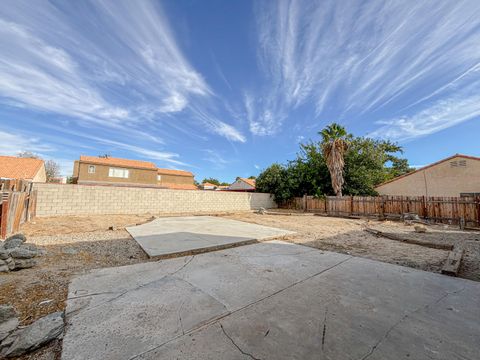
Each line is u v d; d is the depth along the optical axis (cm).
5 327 180
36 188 938
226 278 314
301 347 169
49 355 158
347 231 781
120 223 852
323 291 274
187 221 967
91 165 2334
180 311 221
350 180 1611
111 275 320
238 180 3300
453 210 986
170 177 3112
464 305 242
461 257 409
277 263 389
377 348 168
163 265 371
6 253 322
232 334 185
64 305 229
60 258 391
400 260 423
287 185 1864
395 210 1173
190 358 155
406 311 227
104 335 180
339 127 1547
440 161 1329
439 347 170
